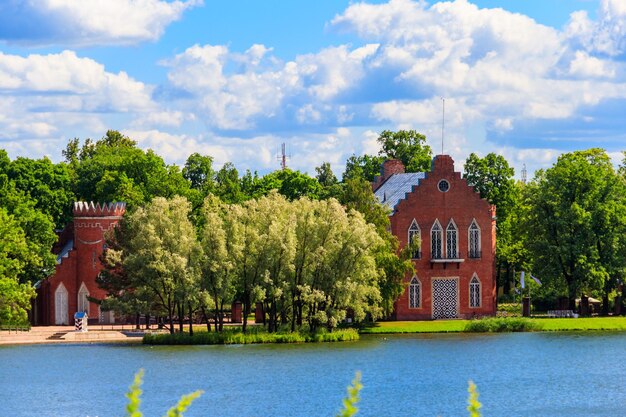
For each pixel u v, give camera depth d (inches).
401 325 6643.7
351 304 5812.0
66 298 6909.5
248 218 5826.8
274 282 5777.6
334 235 5812.0
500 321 6505.9
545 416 3882.9
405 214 6983.3
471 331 6466.5
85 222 6899.6
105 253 6013.8
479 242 7076.8
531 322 6545.3
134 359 5182.1
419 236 6973.4
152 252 5649.6
